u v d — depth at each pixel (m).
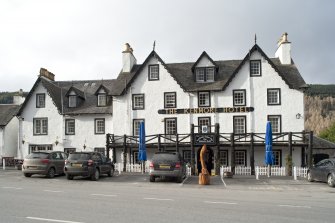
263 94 30.45
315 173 20.69
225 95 30.88
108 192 15.04
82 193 14.50
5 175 24.19
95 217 9.27
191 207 10.96
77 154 21.48
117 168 29.28
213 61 31.78
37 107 34.59
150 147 30.66
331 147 32.34
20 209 10.46
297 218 9.34
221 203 11.91
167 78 31.89
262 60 30.72
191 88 31.33
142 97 32.19
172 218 9.17
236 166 29.27
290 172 26.12
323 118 98.06
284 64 32.66
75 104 34.56
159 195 14.16
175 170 20.08
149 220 8.91
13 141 37.50
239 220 9.00
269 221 8.92
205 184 19.47
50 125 34.25
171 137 31.31
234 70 31.52
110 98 34.06
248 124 30.38
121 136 30.50
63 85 38.75
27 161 22.17
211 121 30.88
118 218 9.15
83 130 33.66
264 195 14.77
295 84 30.30
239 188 17.91
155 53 32.31
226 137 30.22
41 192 14.66
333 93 111.94
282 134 27.64
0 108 38.97
